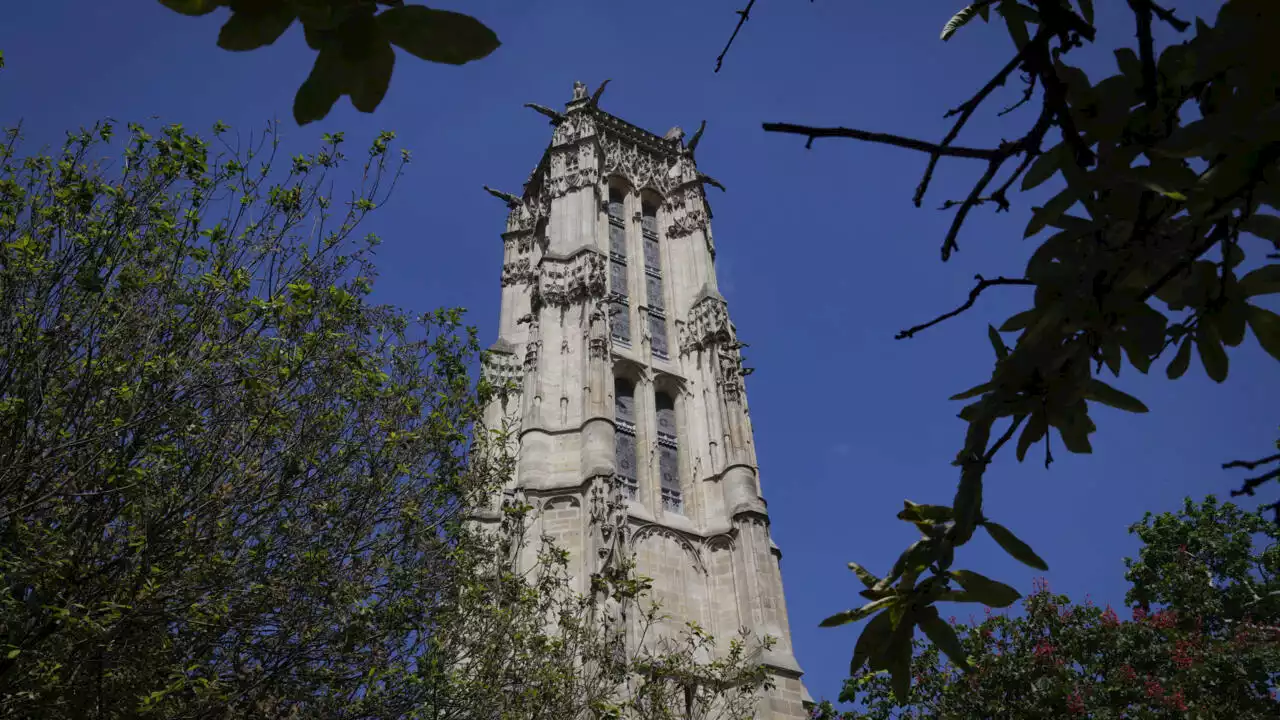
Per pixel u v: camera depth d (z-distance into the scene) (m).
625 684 34.56
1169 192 3.00
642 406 52.69
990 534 3.29
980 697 32.84
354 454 21.91
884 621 3.29
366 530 21.45
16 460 16.03
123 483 17.12
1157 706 31.73
